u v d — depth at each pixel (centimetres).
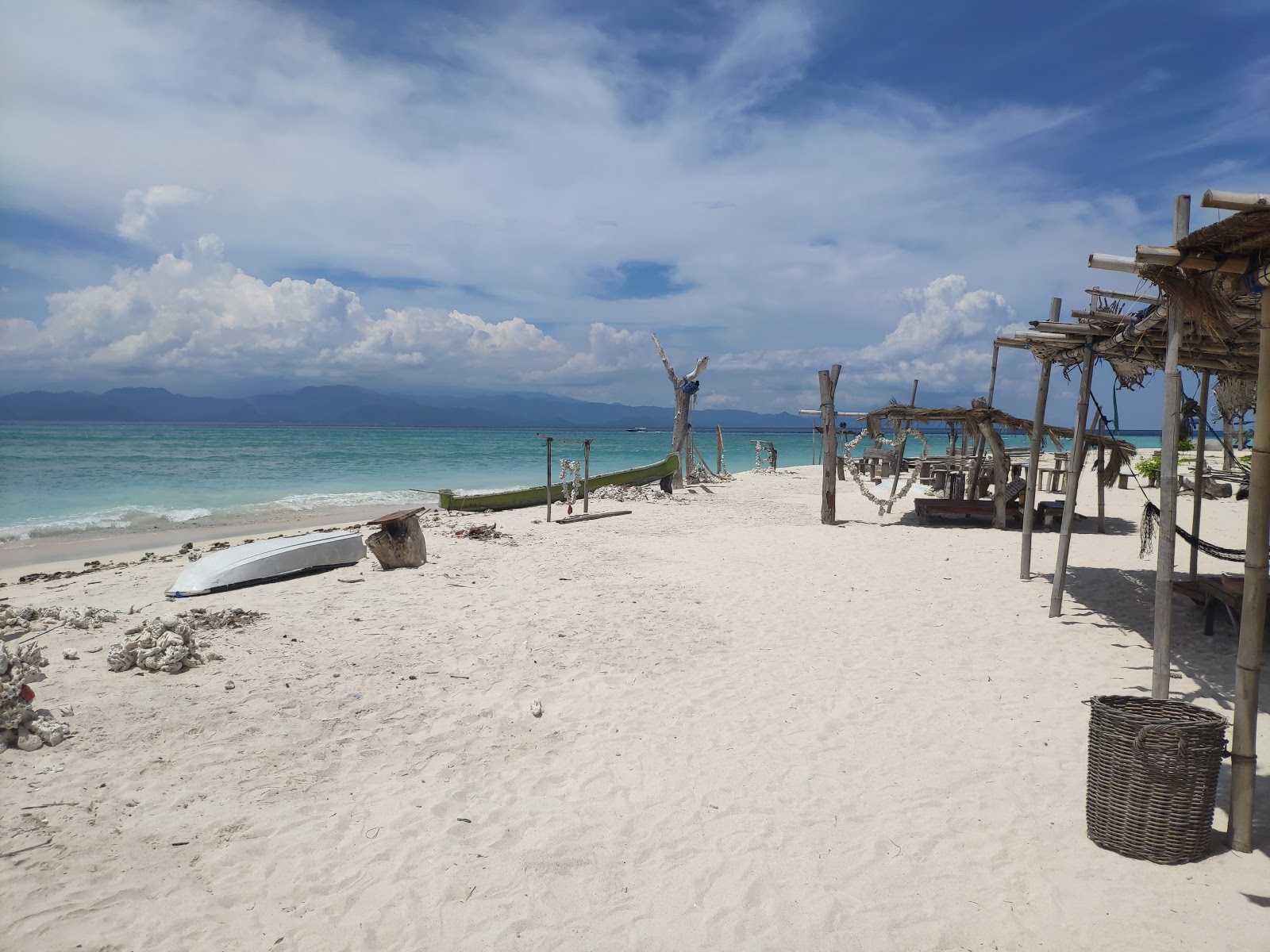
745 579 1109
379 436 10144
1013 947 348
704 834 446
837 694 660
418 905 381
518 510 2066
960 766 526
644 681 689
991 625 868
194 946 348
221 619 842
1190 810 404
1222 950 341
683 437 2722
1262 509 414
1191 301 514
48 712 577
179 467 3453
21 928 352
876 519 1830
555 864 416
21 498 2305
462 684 675
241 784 491
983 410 1642
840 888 394
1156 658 608
